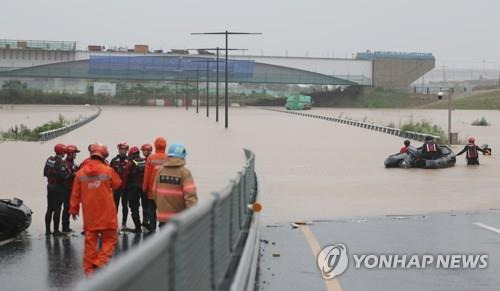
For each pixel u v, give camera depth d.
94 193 11.93
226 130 75.88
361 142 59.75
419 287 11.23
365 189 27.88
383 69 183.00
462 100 180.88
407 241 15.59
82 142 54.25
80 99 193.50
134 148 17.34
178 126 81.75
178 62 168.50
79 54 170.25
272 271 12.56
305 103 169.25
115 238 12.16
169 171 11.33
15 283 11.92
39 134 57.62
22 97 189.12
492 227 17.75
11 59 167.00
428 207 22.41
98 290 3.40
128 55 172.62
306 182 30.55
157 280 4.55
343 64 180.12
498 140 62.91
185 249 5.46
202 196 24.48
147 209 17.58
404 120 107.12
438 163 37.31
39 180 30.03
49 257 14.34
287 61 173.88
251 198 16.64
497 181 30.83
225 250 8.78
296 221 19.16
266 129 79.75
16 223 16.25
